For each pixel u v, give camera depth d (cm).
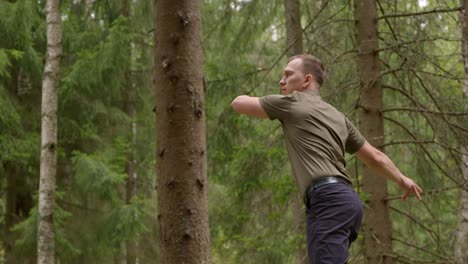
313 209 280
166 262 280
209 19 1164
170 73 284
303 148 286
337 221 274
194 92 286
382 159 317
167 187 282
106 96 1194
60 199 1184
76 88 1129
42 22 1130
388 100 912
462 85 757
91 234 1164
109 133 1244
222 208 966
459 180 757
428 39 712
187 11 287
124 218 1125
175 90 284
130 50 1166
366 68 743
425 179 765
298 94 296
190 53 287
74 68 1091
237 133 979
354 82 742
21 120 1151
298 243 855
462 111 726
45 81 926
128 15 1189
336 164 287
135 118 1302
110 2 1171
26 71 1131
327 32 850
